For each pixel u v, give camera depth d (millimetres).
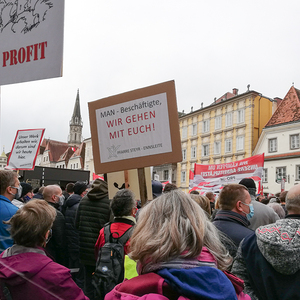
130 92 3135
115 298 1137
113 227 2936
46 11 2320
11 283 1668
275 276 1638
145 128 3055
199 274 1057
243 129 34844
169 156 2939
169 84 2955
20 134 6117
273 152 31047
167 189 4789
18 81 2424
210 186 11984
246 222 2680
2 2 2521
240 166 11203
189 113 41781
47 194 4328
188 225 1161
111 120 3232
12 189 3031
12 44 2457
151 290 1073
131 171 3752
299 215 1963
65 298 1695
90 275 3891
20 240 1823
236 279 1218
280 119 31391
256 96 34562
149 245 1137
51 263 1775
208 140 39062
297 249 1561
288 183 29062
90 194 3967
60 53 2271
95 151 3318
